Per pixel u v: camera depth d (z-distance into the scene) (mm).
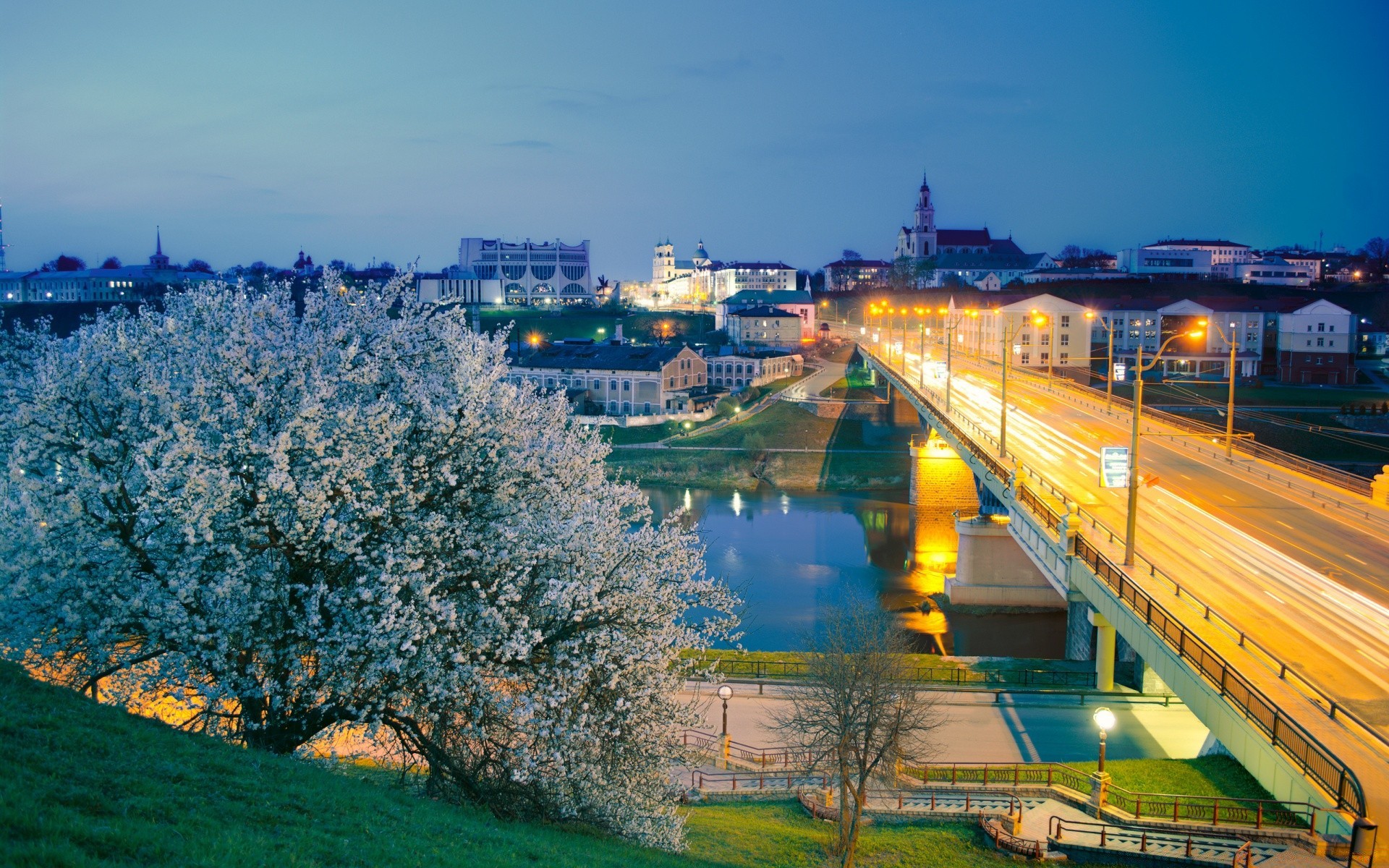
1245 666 26719
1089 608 41750
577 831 22703
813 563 88250
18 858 10844
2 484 21891
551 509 25203
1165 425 80188
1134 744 37312
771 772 35531
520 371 159375
